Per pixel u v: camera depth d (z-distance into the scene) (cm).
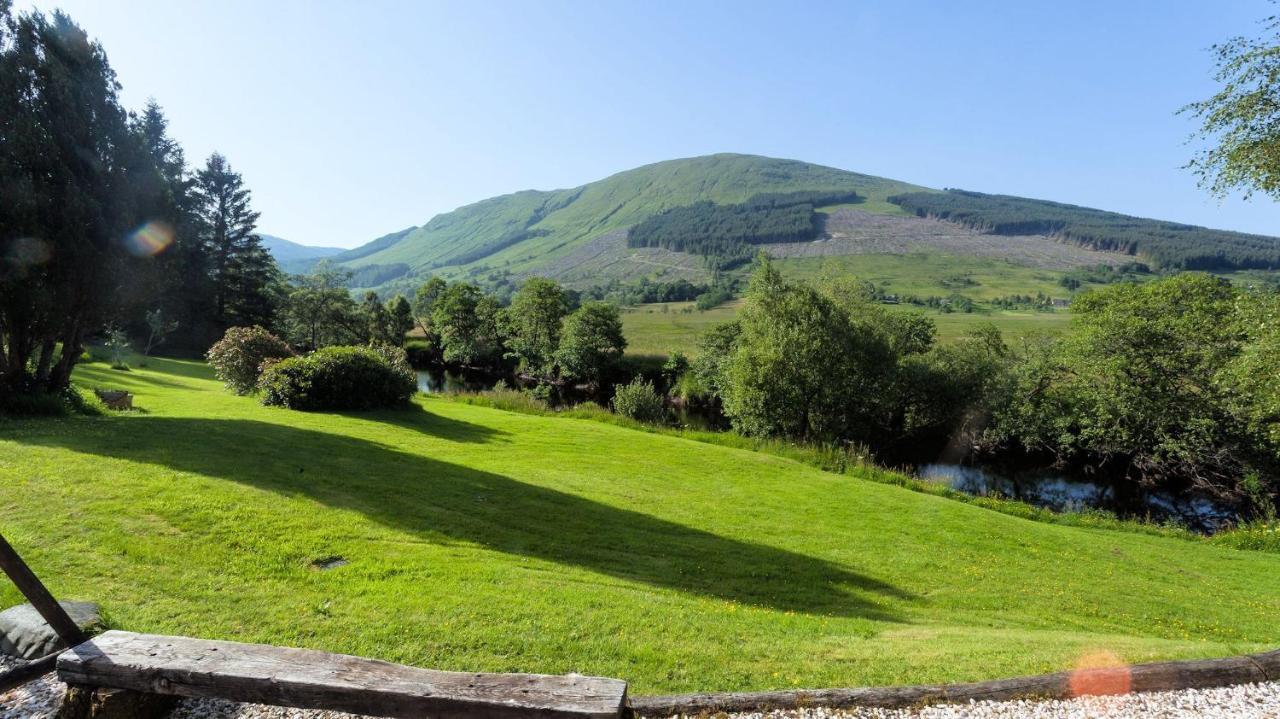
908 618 943
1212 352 2630
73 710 432
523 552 1003
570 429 2469
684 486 1730
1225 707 486
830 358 3294
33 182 1398
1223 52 1453
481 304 7094
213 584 700
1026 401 3303
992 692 498
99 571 691
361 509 1067
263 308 6231
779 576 1080
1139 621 1059
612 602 783
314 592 711
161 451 1218
